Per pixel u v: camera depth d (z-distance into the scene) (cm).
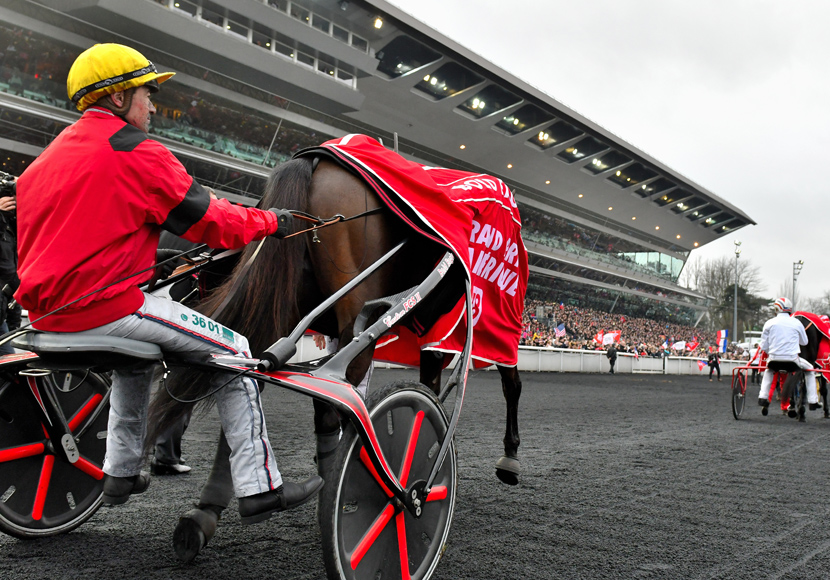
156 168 175
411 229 260
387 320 224
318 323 271
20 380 255
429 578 220
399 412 213
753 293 6719
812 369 852
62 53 1574
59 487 270
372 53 2219
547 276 3559
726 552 280
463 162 3080
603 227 4044
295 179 247
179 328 191
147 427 217
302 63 1988
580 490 390
